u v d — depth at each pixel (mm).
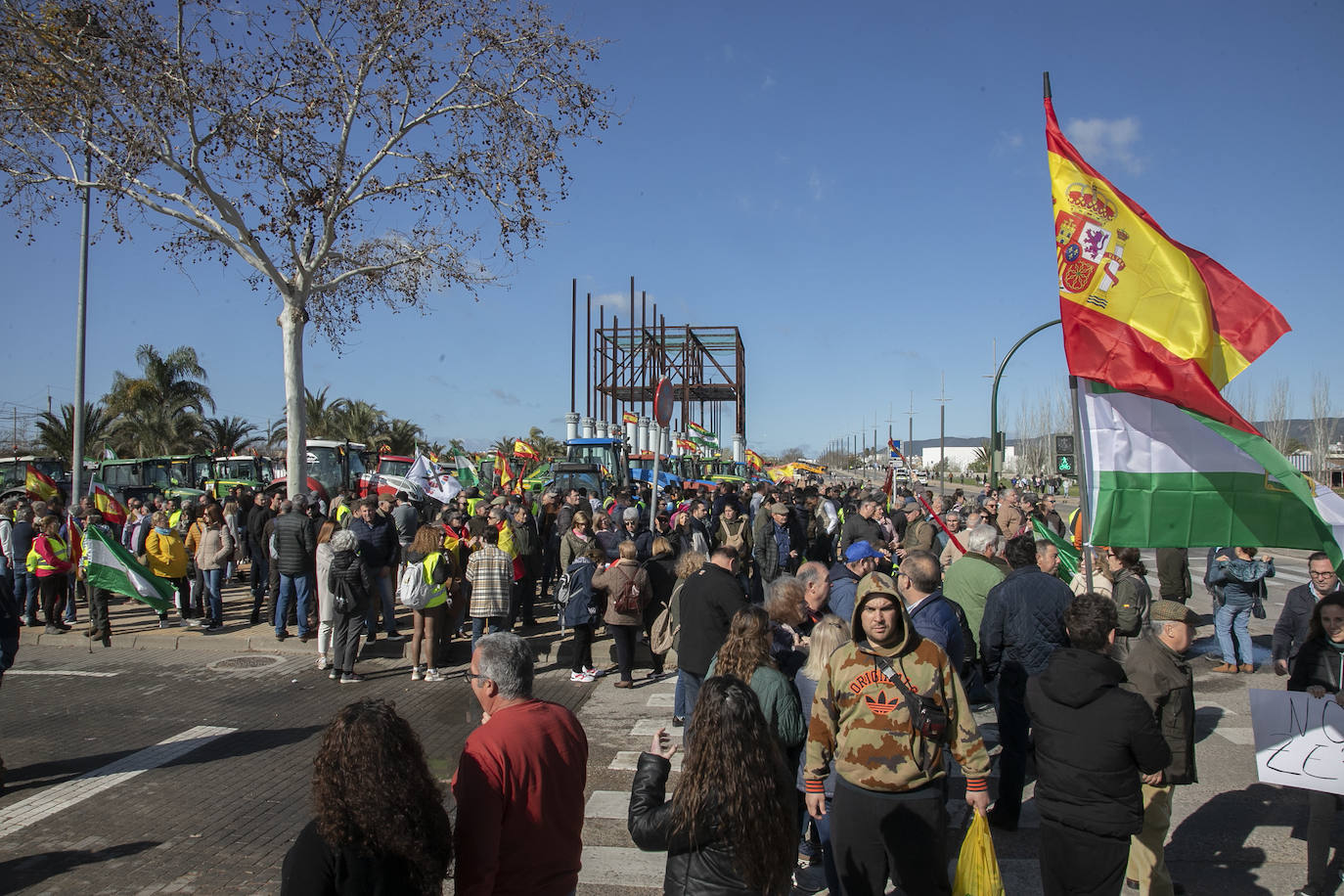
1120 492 5203
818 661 4430
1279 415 55844
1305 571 20094
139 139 10898
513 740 2969
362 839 2434
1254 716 4355
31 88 10492
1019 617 5316
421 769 2566
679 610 6504
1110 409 5293
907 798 3531
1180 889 4520
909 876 3508
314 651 10672
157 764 6652
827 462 148750
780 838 2754
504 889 2893
